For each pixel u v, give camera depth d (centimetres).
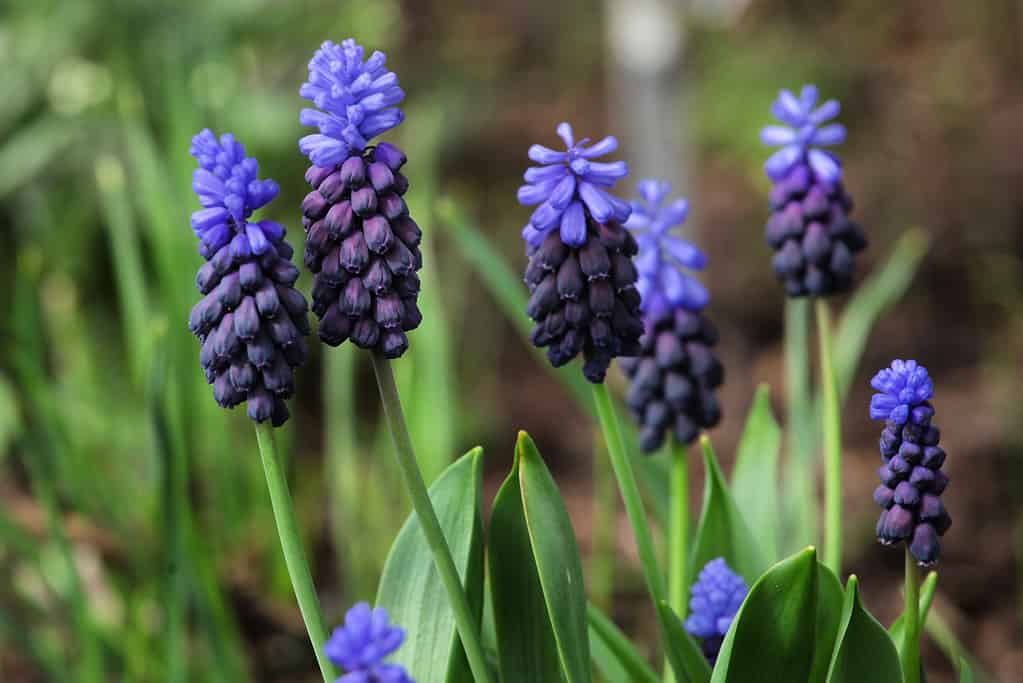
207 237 201
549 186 229
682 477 308
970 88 1054
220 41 678
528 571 241
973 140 977
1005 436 662
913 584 229
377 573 553
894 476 220
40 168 674
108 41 675
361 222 203
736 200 936
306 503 620
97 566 512
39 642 409
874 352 779
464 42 1188
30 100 684
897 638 255
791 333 388
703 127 992
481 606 246
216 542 549
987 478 636
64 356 629
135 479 562
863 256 884
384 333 204
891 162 977
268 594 542
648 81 655
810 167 302
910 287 837
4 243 709
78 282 708
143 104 643
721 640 254
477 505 245
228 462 546
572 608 228
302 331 206
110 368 686
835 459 301
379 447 578
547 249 231
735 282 848
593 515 633
